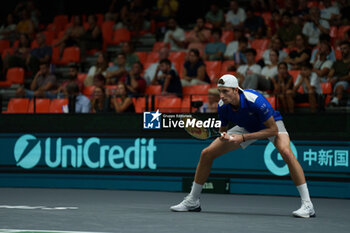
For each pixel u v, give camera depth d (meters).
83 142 22.00
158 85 27.69
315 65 25.09
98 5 46.28
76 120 22.11
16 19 44.06
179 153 21.03
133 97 23.36
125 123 21.62
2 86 34.75
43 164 22.41
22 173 22.59
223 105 13.73
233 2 36.06
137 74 26.61
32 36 41.53
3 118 22.89
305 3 32.50
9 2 47.03
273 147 20.05
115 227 11.05
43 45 36.06
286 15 31.19
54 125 22.34
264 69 26.30
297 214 13.38
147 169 21.31
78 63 36.16
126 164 21.55
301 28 31.05
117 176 21.62
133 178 21.45
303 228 11.33
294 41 30.64
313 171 19.77
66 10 46.25
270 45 29.94
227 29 35.88
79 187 22.00
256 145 20.28
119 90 23.25
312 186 19.75
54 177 22.27
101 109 23.03
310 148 19.80
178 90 25.81
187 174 20.89
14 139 22.75
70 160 22.11
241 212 14.52
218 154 13.98
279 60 27.50
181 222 11.99
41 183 22.39
